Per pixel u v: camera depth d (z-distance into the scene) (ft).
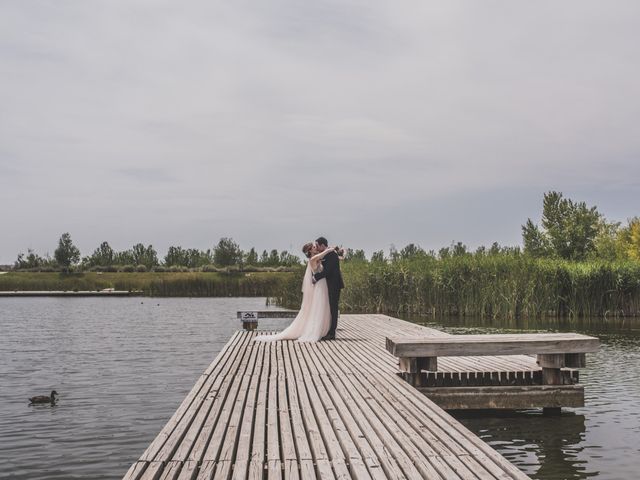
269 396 25.35
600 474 23.24
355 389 26.84
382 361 35.29
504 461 16.69
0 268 253.85
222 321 93.30
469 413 32.35
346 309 97.50
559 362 30.32
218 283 179.83
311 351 39.70
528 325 76.89
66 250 232.73
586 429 29.35
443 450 17.66
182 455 17.02
